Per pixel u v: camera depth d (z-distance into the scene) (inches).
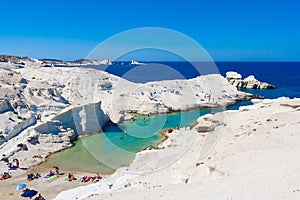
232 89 3161.9
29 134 1617.9
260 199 511.2
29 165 1375.5
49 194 1096.8
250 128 1254.3
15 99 1979.6
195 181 749.3
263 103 1844.2
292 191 516.4
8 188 1154.7
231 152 911.0
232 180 639.1
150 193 676.1
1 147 1549.0
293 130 1006.4
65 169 1317.7
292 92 3718.0
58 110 2090.3
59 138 1616.6
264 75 6486.2
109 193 755.4
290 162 658.2
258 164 698.2
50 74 2741.1
